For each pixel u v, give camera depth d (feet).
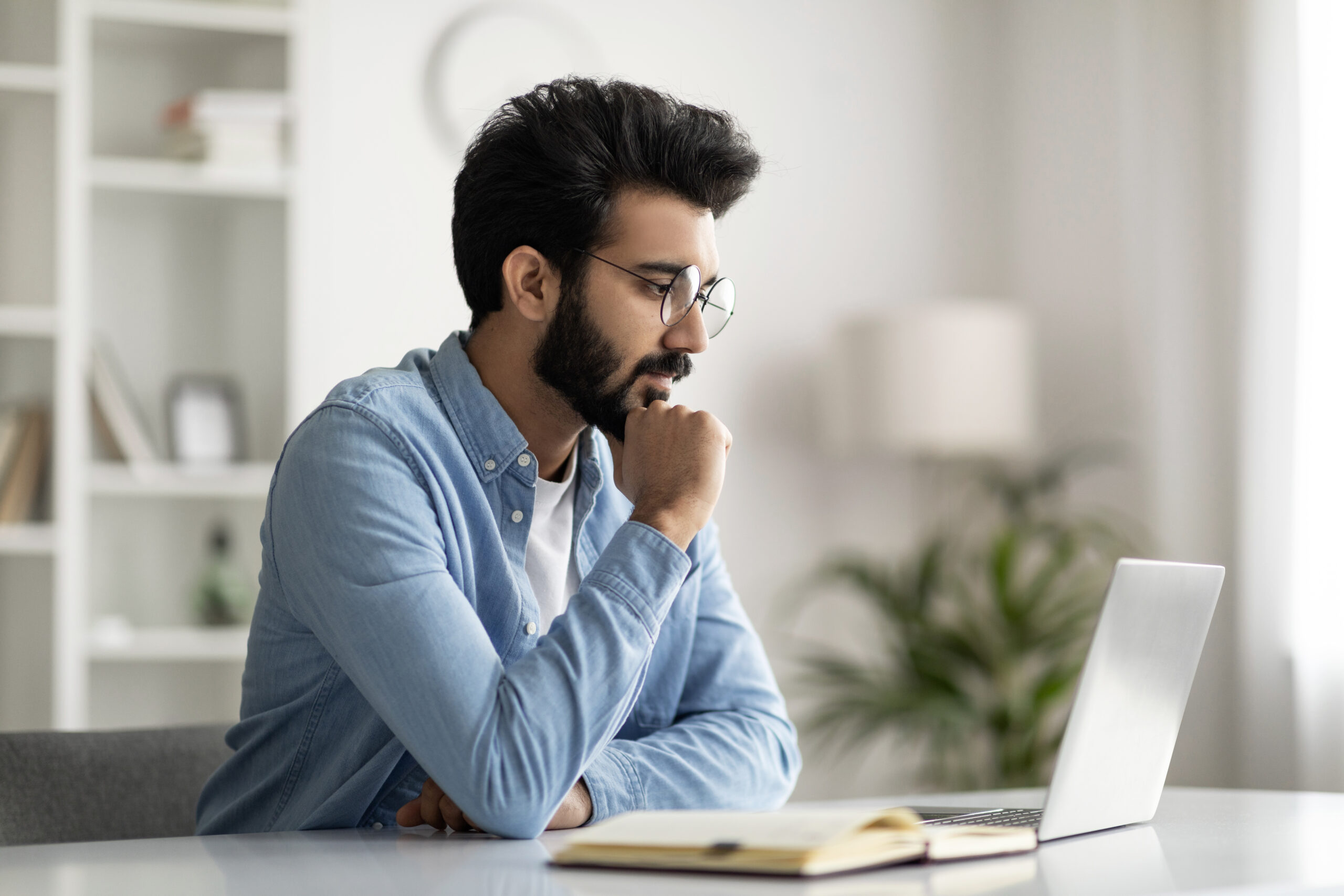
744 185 4.93
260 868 3.23
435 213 11.84
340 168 11.57
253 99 10.45
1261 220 10.40
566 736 3.87
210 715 10.98
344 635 4.07
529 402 4.95
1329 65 9.86
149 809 5.28
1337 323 9.71
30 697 10.15
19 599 10.34
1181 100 11.19
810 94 13.10
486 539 4.69
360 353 11.56
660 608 4.11
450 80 11.89
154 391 11.10
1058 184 12.80
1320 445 9.77
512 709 3.85
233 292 11.25
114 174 10.15
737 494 12.67
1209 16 11.05
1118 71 12.05
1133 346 11.76
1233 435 10.75
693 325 4.75
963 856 3.24
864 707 11.57
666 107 4.83
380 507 4.17
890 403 11.80
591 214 4.67
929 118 13.46
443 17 11.93
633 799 4.37
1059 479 12.14
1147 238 11.49
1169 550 11.10
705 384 12.63
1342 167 9.74
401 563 4.08
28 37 10.27
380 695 3.98
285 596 4.63
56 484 9.89
